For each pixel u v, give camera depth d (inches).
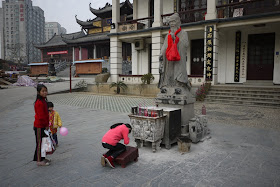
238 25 530.3
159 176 142.3
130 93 656.4
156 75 645.9
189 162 164.1
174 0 701.3
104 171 151.1
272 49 583.5
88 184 133.3
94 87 735.1
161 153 183.6
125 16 1473.9
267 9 527.5
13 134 248.4
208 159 169.3
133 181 136.2
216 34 550.6
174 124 197.6
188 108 225.6
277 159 167.9
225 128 263.6
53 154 184.5
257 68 604.4
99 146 203.6
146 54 792.9
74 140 222.7
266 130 253.4
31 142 219.6
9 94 668.1
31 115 363.9
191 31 605.9
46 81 1016.2
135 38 728.3
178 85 224.7
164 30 632.4
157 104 229.9
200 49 698.8
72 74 1510.8
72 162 167.5
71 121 310.3
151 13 767.1
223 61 639.8
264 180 135.5
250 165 157.5
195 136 205.8
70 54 2038.6
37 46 2175.2
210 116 335.0
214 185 130.1
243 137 226.4
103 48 1819.6
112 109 409.4
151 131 182.9
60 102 513.7
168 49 216.1
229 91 505.7
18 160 173.0
